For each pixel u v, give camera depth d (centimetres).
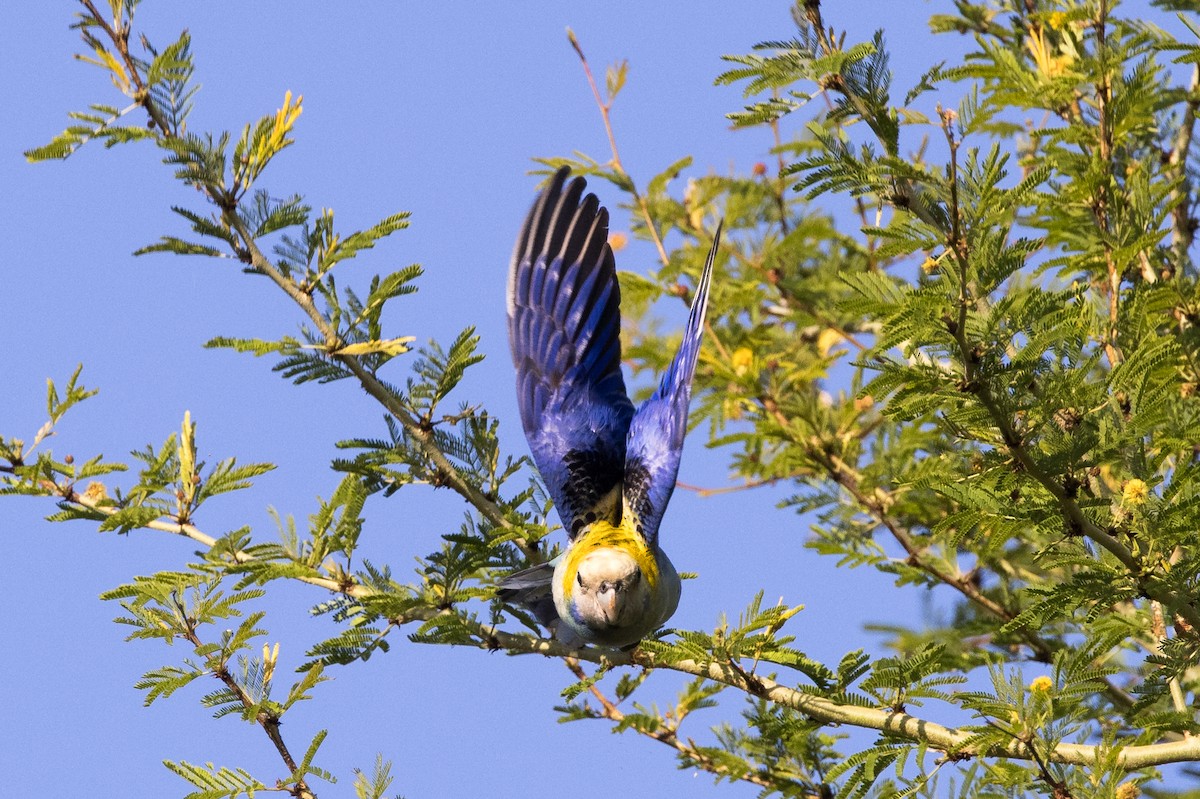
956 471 1366
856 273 1040
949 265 1001
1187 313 1233
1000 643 1399
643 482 1145
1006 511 1061
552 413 1230
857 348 1741
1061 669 1097
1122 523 1066
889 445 1516
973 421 1030
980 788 1023
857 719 1091
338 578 1166
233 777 1044
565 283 1271
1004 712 1031
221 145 1155
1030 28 1437
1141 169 1254
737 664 1113
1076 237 1276
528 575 1159
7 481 1145
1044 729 1021
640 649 1154
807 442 1569
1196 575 1041
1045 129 1296
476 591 1168
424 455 1216
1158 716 1077
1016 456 1024
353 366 1186
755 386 1631
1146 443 1145
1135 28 1409
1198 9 1314
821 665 1133
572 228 1286
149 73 1127
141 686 1059
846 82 1145
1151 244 1196
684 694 1248
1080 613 1357
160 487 1156
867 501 1503
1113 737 1080
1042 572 1441
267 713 1051
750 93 1167
